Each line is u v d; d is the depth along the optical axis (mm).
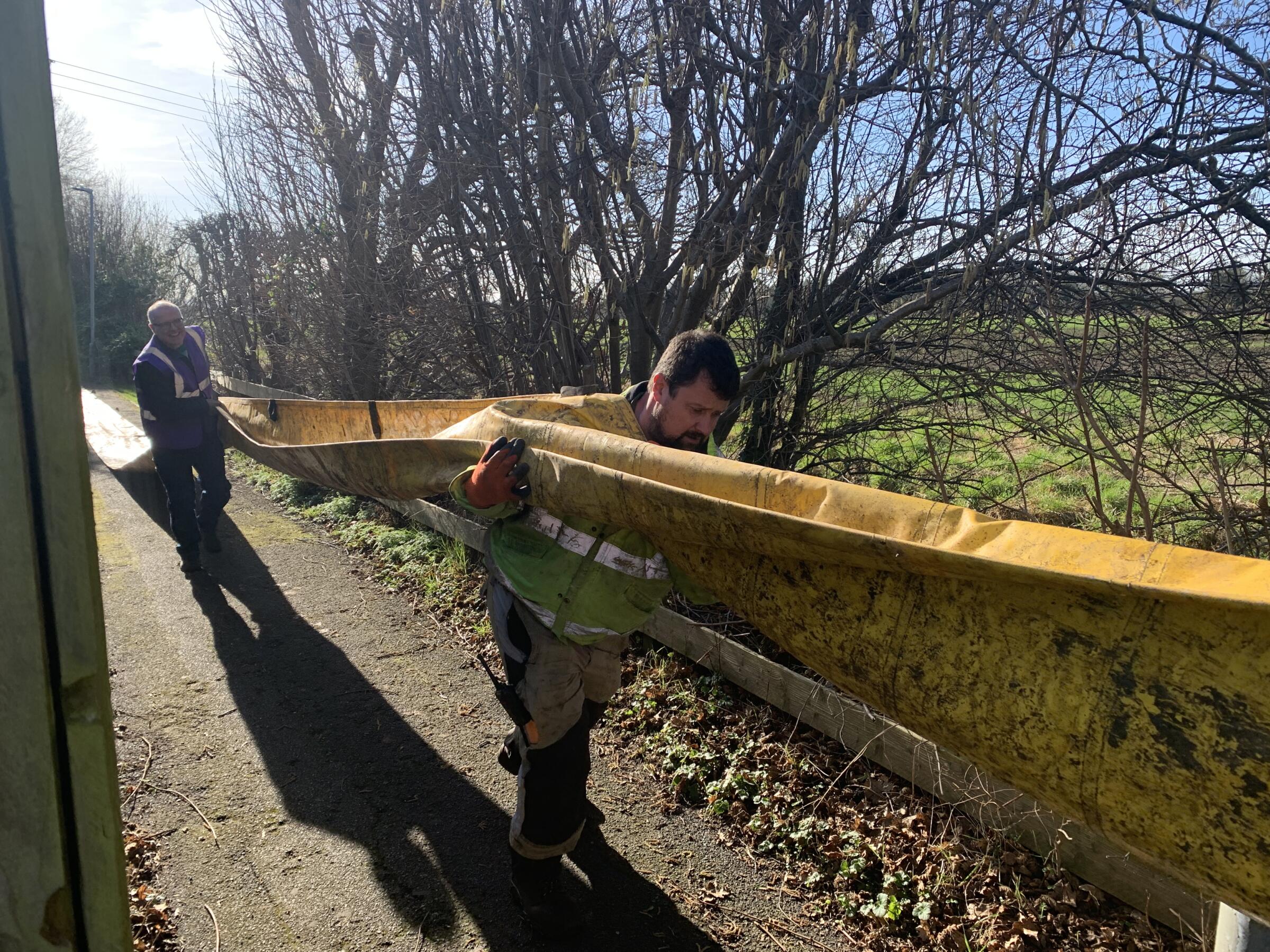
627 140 4793
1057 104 3564
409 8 5441
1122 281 3859
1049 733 1279
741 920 2748
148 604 5418
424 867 2955
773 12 4332
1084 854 2639
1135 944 2457
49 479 947
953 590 1421
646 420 2363
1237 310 3721
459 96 5547
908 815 3047
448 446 2391
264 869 2932
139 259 26203
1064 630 1280
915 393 4551
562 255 5074
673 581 2354
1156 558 1394
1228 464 3912
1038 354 3969
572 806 2420
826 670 1664
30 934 1024
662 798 3385
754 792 3322
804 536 1490
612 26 4355
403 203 6379
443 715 4023
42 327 922
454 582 5582
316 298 8352
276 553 6570
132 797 3330
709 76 4500
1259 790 1087
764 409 4902
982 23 3750
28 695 969
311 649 4758
